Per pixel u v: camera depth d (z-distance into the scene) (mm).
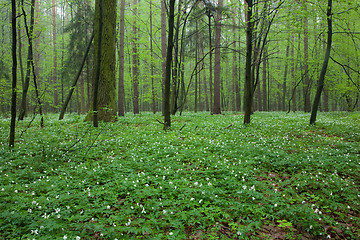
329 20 11023
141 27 24781
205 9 17078
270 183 5062
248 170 5719
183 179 5078
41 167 5996
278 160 6426
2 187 4590
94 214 3824
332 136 9750
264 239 3344
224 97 40562
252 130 10617
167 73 10789
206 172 5562
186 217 3594
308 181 5062
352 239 3412
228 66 31984
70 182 5031
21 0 7387
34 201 3914
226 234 3441
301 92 40594
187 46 23453
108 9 12141
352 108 22797
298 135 9891
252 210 3914
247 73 12008
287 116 17781
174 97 19766
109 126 11594
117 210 3949
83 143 8359
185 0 16531
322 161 6148
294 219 3775
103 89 12578
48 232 3193
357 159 6277
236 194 4469
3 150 7211
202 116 18156
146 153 7305
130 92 32031
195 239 3289
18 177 5281
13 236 3135
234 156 6844
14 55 7078
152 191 4469
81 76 23172
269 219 3842
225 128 11383
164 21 19312
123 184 4812
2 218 3512
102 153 7410
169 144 8172
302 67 25000
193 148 7660
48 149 7438
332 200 4410
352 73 18953
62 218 3607
